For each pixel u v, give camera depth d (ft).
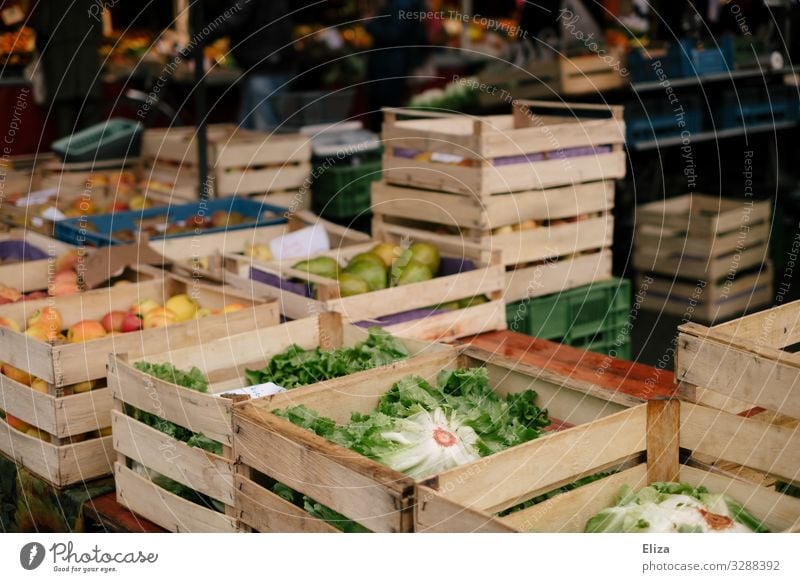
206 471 7.41
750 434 7.09
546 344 10.34
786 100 20.80
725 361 7.11
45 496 8.67
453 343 10.41
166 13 25.75
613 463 7.18
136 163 18.75
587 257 13.01
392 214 13.05
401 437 7.08
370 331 9.18
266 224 13.19
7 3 23.72
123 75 23.93
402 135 12.92
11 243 13.29
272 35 20.33
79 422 8.57
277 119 20.52
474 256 11.39
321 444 6.59
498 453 6.45
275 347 9.26
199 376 8.32
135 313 9.65
